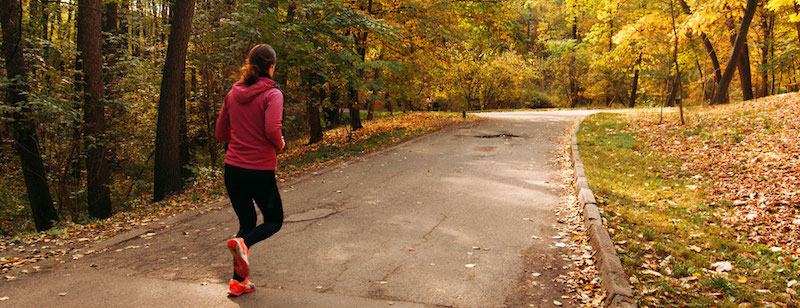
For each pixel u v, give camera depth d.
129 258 4.52
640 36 16.09
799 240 4.36
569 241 4.71
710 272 3.75
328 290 3.60
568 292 3.53
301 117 15.94
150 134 12.25
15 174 10.92
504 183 7.63
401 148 12.18
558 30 38.53
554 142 12.33
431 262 4.20
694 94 34.00
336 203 6.63
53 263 4.43
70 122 8.64
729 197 5.91
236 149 3.31
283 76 12.38
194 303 3.35
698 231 4.76
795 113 10.12
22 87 8.41
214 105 11.27
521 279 3.79
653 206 5.73
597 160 8.80
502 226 5.32
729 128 10.25
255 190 3.33
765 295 3.33
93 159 9.68
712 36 17.69
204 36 10.62
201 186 9.70
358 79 13.65
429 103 29.31
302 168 10.09
